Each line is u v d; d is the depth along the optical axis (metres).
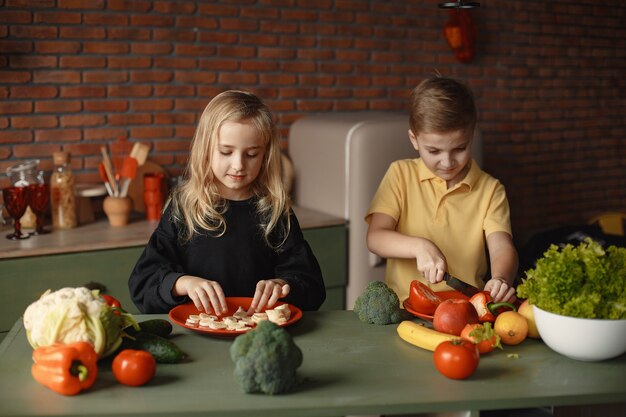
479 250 2.10
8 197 2.81
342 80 3.97
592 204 5.01
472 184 2.08
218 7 3.60
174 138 3.58
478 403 1.20
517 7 4.49
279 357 1.20
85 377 1.21
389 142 3.28
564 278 1.35
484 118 4.47
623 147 5.07
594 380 1.29
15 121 3.22
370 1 4.00
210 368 1.34
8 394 1.22
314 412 1.17
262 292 1.63
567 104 4.79
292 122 3.86
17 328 1.60
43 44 3.23
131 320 1.40
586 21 4.79
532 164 4.70
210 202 1.83
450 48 4.28
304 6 3.81
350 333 1.55
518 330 1.45
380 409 1.18
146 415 1.14
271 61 3.77
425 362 1.38
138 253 2.90
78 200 3.17
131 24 3.40
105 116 3.41
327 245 3.24
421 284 1.70
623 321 1.32
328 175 3.39
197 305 1.59
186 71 3.56
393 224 2.08
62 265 2.76
